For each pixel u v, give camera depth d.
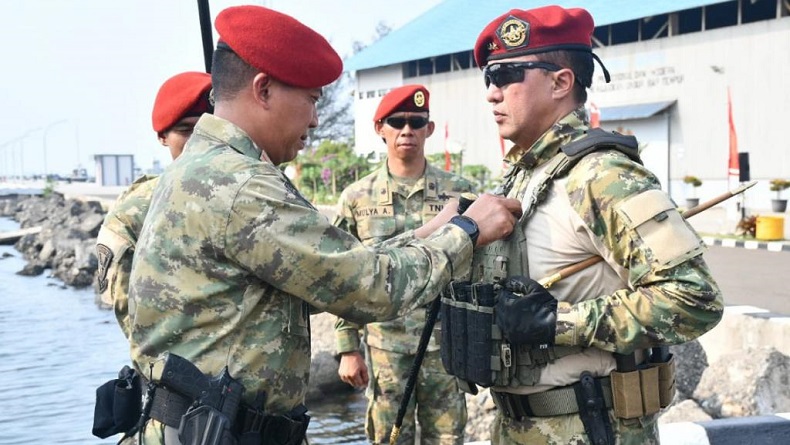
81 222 23.88
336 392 7.19
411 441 4.04
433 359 3.93
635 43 24.36
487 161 29.75
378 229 4.32
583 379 2.24
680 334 2.12
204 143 2.04
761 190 21.47
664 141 23.64
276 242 1.90
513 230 2.32
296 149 2.17
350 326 4.22
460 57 31.36
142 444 2.00
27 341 10.51
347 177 26.52
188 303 1.95
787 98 20.92
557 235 2.27
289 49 2.03
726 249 14.71
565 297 2.29
